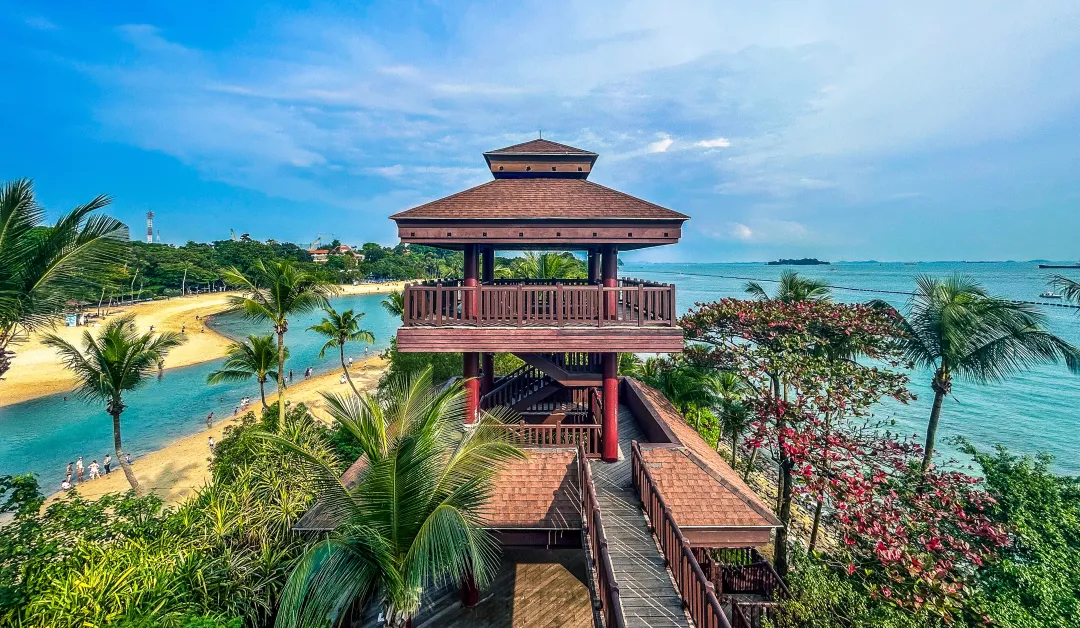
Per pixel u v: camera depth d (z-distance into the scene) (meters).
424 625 9.56
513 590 10.49
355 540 6.52
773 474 22.48
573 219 10.38
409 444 6.63
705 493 9.77
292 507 11.56
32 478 9.63
